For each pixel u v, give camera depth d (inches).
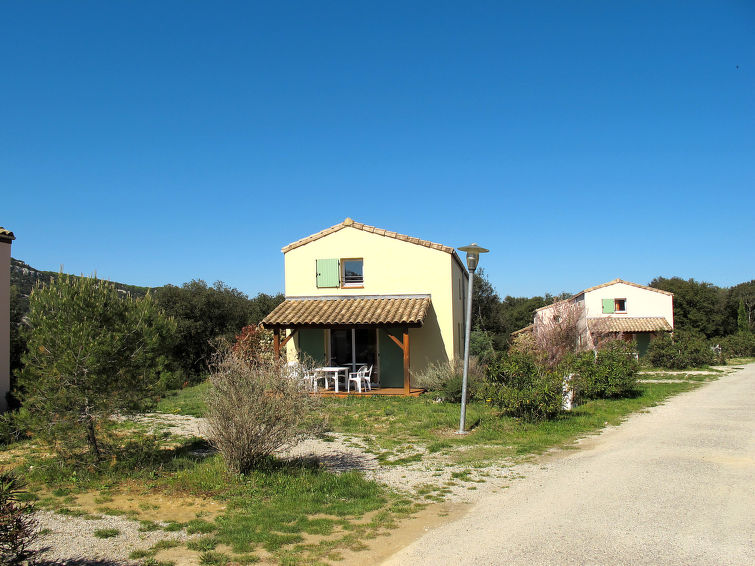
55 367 287.9
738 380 868.0
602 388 615.8
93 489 275.3
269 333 811.4
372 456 348.8
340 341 738.8
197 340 1131.9
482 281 1396.4
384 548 198.8
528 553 188.5
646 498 248.4
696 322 2041.1
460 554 190.2
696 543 193.0
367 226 753.6
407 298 729.0
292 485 277.1
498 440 394.6
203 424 455.2
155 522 227.3
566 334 903.1
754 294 2391.7
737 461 318.0
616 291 1430.9
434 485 282.5
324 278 758.5
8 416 304.5
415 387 711.7
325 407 353.7
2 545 158.7
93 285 317.1
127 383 308.2
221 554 192.9
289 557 190.7
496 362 502.9
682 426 441.1
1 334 509.7
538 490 268.4
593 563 178.4
